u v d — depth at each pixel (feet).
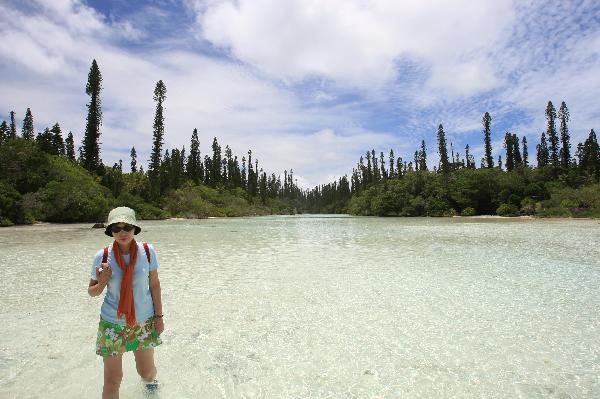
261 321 21.66
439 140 278.87
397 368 15.57
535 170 225.76
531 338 18.72
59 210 132.46
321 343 18.34
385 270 37.06
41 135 175.52
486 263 40.60
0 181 125.18
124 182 216.33
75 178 149.38
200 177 339.98
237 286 30.35
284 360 16.42
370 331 19.97
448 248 54.19
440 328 20.35
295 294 27.78
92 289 12.03
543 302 25.17
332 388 13.96
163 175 240.32
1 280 32.76
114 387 12.68
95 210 139.74
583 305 24.35
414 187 259.60
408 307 24.35
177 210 216.74
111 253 12.59
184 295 27.50
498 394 13.38
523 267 37.88
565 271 35.58
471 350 17.33
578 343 17.99
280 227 120.37
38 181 140.05
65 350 17.48
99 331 12.61
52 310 23.88
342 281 32.09
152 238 75.97
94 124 204.95
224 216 257.55
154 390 13.75
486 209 212.84
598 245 55.31
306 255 48.60
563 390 13.60
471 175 220.43
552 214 161.27
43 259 44.78
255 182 429.79
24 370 15.38
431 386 14.02
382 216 263.08
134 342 12.67
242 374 15.10
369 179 411.13
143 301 12.80
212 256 47.98
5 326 20.84
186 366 15.83
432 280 32.30
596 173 229.45
